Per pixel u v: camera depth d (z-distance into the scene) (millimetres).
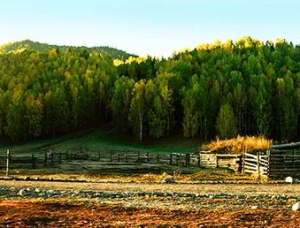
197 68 122875
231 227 10898
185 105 95188
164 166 44688
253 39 155875
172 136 96500
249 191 20688
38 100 97188
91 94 107312
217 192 19953
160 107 95188
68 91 106625
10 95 102125
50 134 101125
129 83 106875
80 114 104062
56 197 16328
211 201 16094
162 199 16375
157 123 94312
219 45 153250
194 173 36594
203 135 95562
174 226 10852
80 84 108562
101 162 50438
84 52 155125
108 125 107188
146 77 129500
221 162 41188
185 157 47531
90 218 11797
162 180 27719
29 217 11438
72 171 38250
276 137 98875
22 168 41094
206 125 94250
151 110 94750
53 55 145125
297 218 12172
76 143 87875
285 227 10977
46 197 16219
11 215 11609
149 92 98125
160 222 11367
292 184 25812
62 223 11016
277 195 18688
